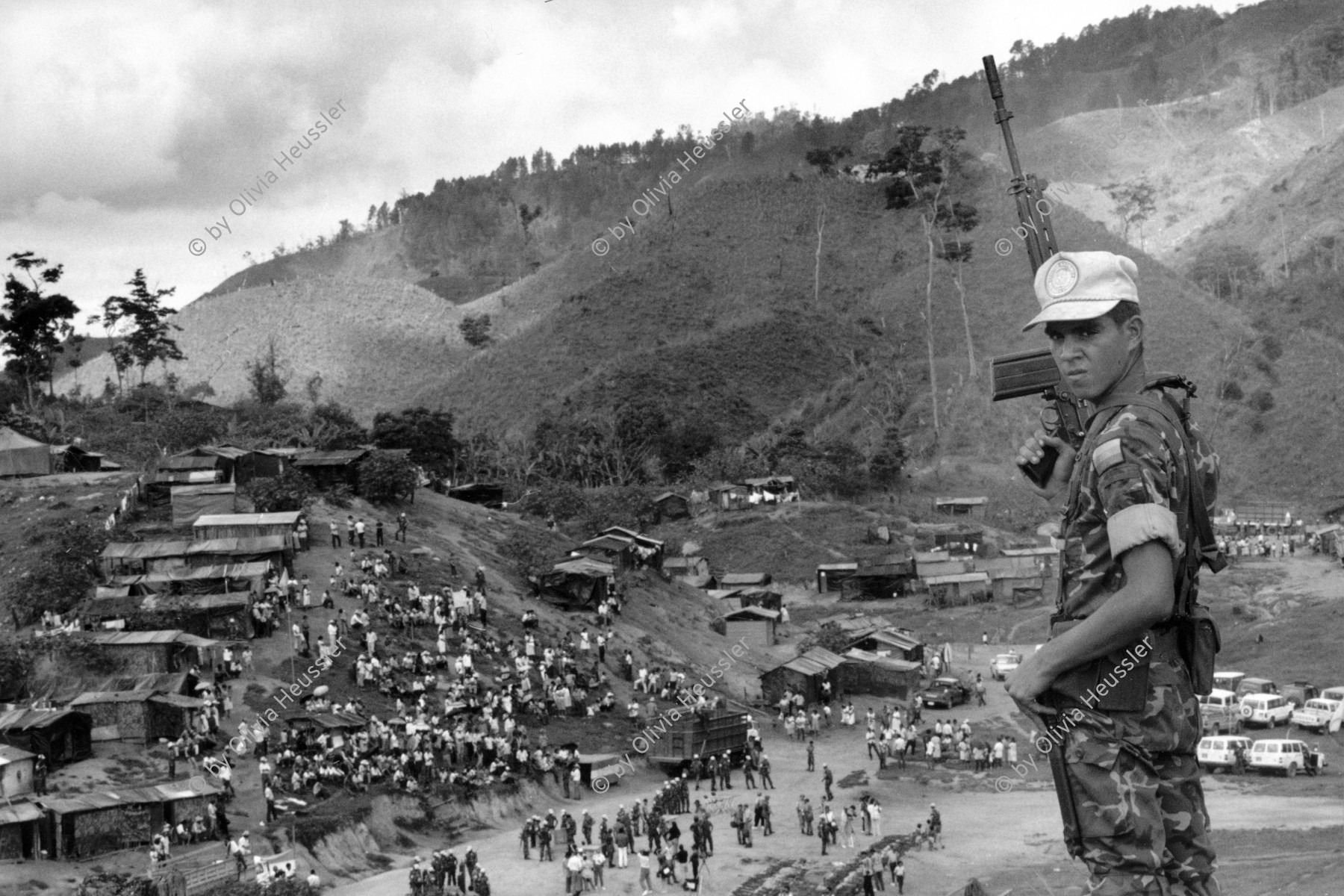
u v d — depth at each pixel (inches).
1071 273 224.2
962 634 5413.4
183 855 2272.4
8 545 3892.7
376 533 4461.1
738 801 2962.6
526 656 3821.4
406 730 3019.2
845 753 3614.7
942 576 6013.8
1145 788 204.7
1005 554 6117.1
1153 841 203.5
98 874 2209.6
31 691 2994.6
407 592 3996.1
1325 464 7308.1
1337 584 5068.9
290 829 2460.6
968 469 7706.7
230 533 3929.6
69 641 3088.1
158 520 4259.4
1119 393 224.1
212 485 4237.2
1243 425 7859.3
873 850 2503.7
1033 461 264.2
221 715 3014.3
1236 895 1787.6
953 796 3070.9
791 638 5128.0
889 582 6166.3
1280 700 3612.2
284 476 4488.2
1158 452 208.7
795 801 2997.0
